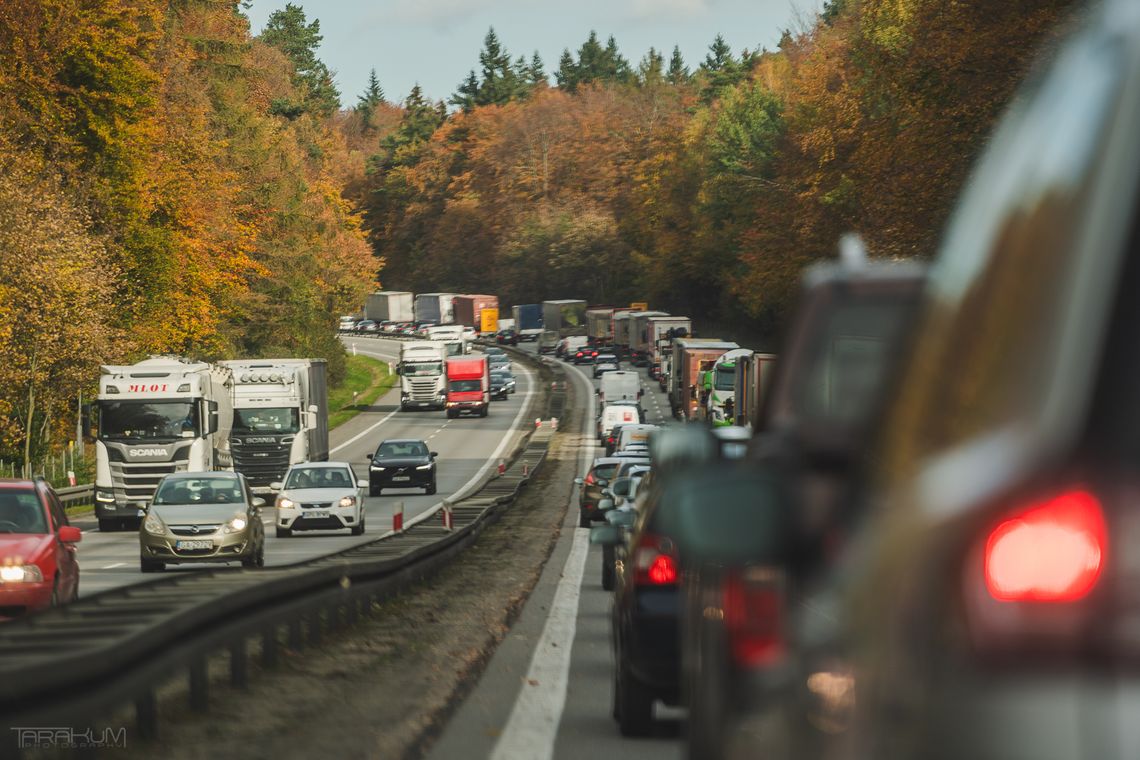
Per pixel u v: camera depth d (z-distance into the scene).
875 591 5.27
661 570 28.70
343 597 45.47
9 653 22.33
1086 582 4.17
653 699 28.94
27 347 148.75
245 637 33.28
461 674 37.12
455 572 72.88
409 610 53.28
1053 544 4.20
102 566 81.00
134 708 29.02
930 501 4.75
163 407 118.56
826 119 160.38
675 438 10.95
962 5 107.62
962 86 108.81
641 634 28.44
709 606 13.76
